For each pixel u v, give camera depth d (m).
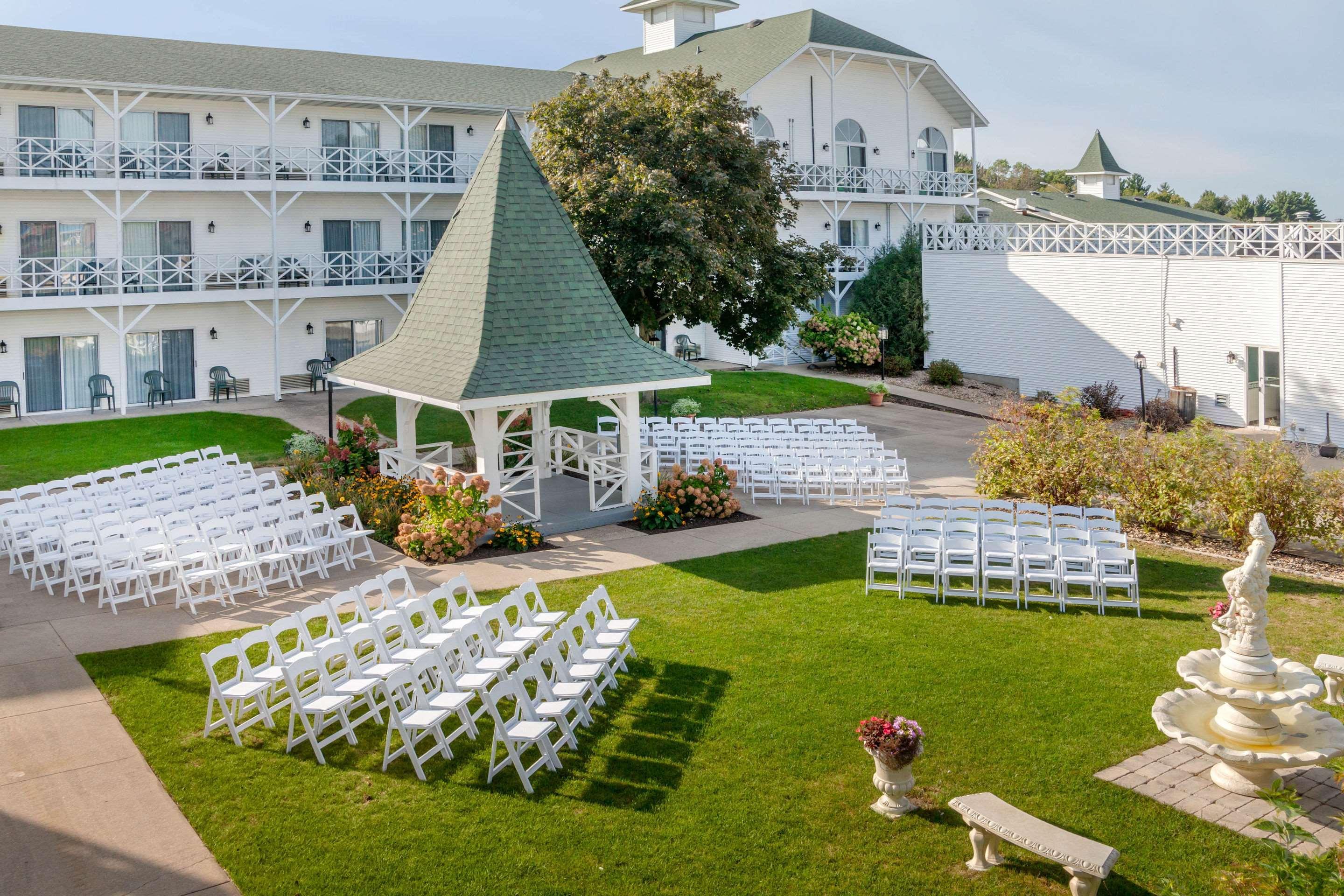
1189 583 16.38
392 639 13.71
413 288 34.94
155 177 31.34
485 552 18.22
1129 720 11.41
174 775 10.21
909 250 40.41
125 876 8.59
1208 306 31.98
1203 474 18.47
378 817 9.47
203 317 33.28
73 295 30.19
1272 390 30.69
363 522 19.88
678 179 27.09
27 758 10.57
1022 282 37.09
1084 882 8.11
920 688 12.23
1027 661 13.10
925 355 40.47
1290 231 30.03
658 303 27.05
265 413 30.73
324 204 35.09
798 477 21.83
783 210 30.55
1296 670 10.21
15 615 15.13
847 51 40.09
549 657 11.05
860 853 8.92
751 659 13.16
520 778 10.13
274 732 11.19
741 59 40.78
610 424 27.98
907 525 16.25
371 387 20.30
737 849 8.96
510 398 18.12
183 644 13.81
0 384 30.09
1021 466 19.95
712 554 17.97
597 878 8.57
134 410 31.20
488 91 37.69
